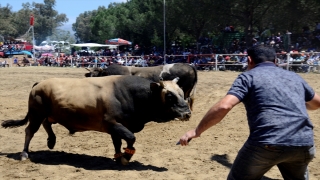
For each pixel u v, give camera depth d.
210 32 37.91
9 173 6.13
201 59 25.73
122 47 48.62
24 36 90.69
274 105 3.57
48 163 6.73
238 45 29.17
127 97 6.33
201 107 11.89
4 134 9.23
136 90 6.32
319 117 9.80
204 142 8.10
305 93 3.80
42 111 6.92
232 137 8.41
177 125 9.73
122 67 10.72
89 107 6.45
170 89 6.05
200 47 33.88
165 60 27.78
